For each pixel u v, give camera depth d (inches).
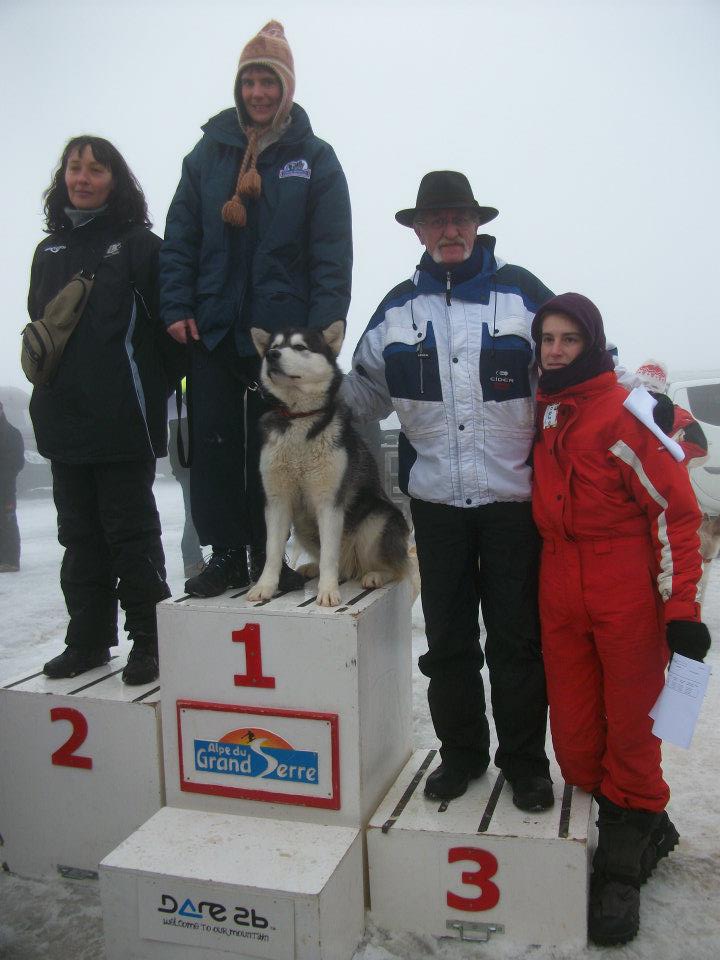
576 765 92.6
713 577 284.2
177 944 79.6
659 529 83.0
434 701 97.9
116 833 98.8
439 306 96.8
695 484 342.0
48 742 100.3
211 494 107.2
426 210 94.7
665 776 121.4
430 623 97.0
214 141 108.7
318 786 88.0
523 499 93.7
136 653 108.3
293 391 99.4
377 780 93.7
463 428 94.0
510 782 95.3
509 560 93.5
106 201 112.1
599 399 87.8
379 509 113.3
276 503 103.3
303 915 75.0
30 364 105.0
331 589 95.0
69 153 109.6
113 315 107.4
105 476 110.4
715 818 108.3
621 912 82.6
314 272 108.5
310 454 100.7
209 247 106.3
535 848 82.6
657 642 85.7
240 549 108.2
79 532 113.0
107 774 98.2
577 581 87.4
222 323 105.6
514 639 92.9
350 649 85.2
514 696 93.3
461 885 85.1
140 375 111.0
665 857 98.6
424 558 97.8
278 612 87.6
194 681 91.8
